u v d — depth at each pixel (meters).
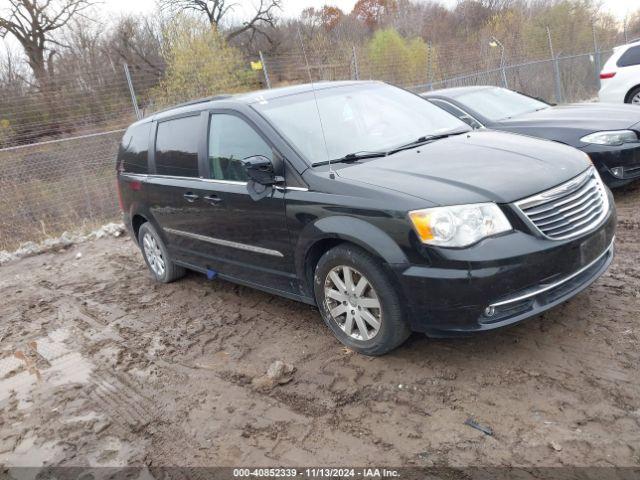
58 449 3.27
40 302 5.95
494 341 3.63
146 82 13.38
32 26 20.58
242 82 14.42
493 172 3.38
